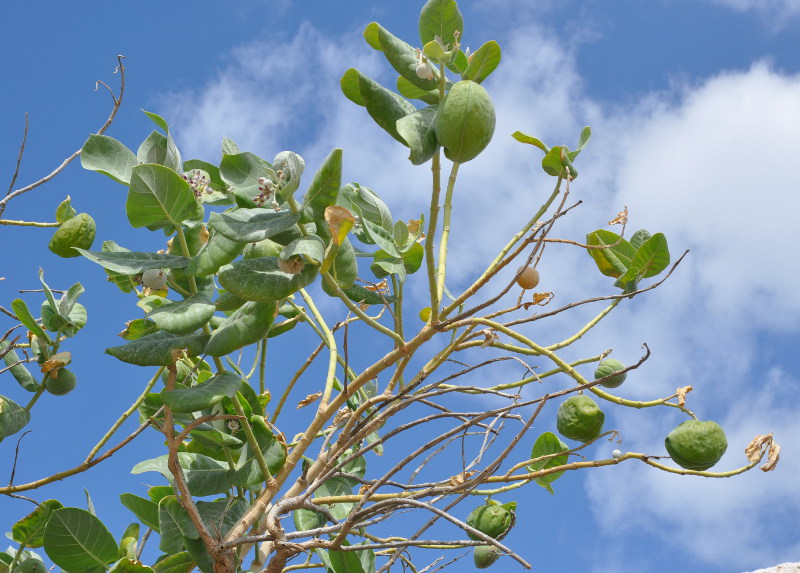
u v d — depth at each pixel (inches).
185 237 81.7
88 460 88.8
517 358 83.7
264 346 93.7
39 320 93.0
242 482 84.2
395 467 77.7
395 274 87.1
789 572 90.5
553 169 88.7
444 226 88.9
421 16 86.0
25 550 93.7
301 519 89.5
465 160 80.4
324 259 78.7
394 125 82.4
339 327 91.2
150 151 80.4
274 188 77.4
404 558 88.1
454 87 79.8
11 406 88.2
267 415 92.4
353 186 89.7
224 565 78.4
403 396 84.4
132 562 81.7
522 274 83.1
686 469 88.8
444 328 84.0
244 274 77.2
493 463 78.6
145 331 83.0
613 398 89.6
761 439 88.7
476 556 92.4
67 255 88.8
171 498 83.4
